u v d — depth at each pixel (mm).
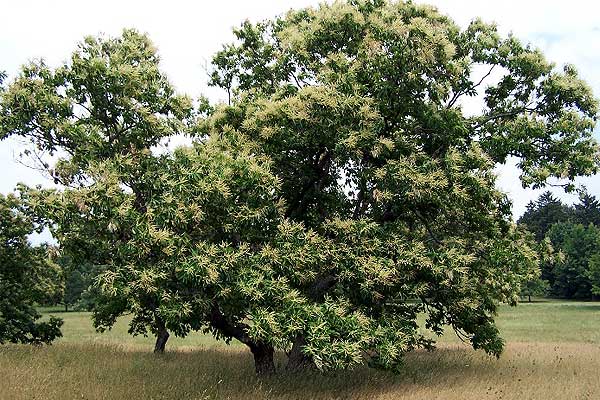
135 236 7949
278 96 10961
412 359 14750
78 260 9555
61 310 59844
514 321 36594
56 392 8773
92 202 8039
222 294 8039
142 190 8961
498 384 10711
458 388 10195
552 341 23094
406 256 9477
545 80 12266
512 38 12422
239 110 11477
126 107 9617
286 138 10031
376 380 10977
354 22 10891
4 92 9344
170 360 14492
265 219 8984
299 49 11688
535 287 58781
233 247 9023
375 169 9734
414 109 10398
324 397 9445
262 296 7988
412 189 9211
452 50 9805
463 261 9883
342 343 8008
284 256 8625
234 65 14164
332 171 11773
